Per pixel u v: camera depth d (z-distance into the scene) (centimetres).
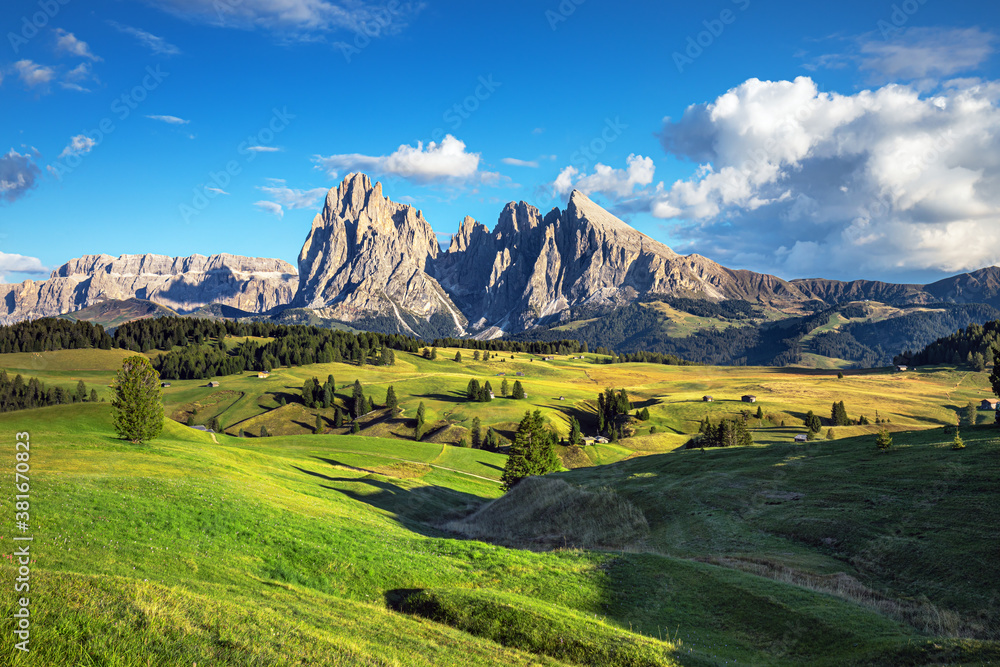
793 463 6000
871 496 4400
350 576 2730
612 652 2006
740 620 2505
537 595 2753
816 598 2666
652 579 2997
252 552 2762
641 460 8162
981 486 3944
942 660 1842
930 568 3111
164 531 2709
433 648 1811
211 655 1203
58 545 2219
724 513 4928
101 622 1192
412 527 5762
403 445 12288
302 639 1491
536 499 6625
